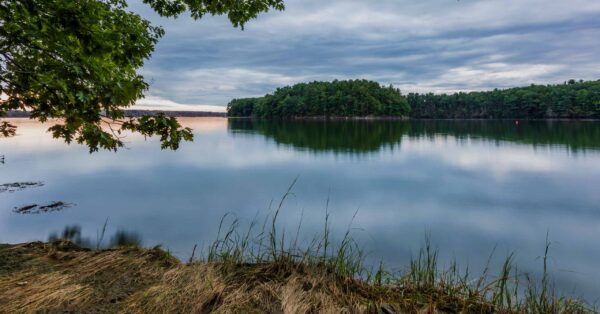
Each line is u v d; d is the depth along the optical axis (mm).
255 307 2914
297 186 17531
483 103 158125
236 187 17156
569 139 45906
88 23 3148
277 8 5816
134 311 2727
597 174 20844
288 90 190500
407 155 31406
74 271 3547
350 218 11812
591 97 121188
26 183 16781
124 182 17984
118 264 3729
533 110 138875
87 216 11289
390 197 15227
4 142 42375
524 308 3453
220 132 70750
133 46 4133
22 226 10016
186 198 14461
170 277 3398
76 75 3100
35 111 3430
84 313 2674
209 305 2916
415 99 179250
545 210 13156
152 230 9938
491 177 20312
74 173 20562
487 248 9164
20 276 3389
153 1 5555
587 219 12000
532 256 8633
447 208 13367
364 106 165000
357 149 36812
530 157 28922
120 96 3285
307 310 2861
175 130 3598
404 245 9102
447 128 82062
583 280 7062
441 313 3100
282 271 3783
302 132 68938
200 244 8719
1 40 3162
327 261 4137
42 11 2965
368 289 3549
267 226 10672
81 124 3383
